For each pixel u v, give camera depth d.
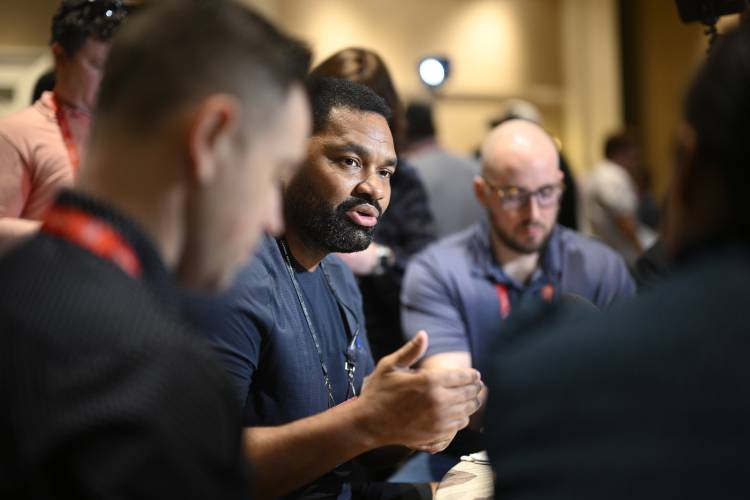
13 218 2.12
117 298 0.79
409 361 1.50
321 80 1.72
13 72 5.67
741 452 0.72
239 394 1.56
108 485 0.70
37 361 0.74
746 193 0.80
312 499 1.67
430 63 3.96
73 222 0.83
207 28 0.87
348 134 1.69
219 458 0.78
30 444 0.71
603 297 2.46
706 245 0.83
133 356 0.76
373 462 1.97
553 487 0.77
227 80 0.86
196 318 1.51
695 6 1.86
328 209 1.70
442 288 2.48
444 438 1.59
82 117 2.20
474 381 1.51
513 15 7.97
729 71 0.80
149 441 0.73
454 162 3.43
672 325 0.78
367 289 2.75
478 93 7.84
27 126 2.14
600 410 0.77
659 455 0.74
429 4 7.64
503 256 2.50
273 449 1.51
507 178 2.40
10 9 5.64
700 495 0.72
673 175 0.86
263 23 0.96
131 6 2.18
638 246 5.74
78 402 0.72
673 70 8.10
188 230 0.88
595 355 0.79
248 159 0.88
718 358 0.75
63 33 2.12
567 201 3.30
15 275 0.80
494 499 0.85
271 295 1.64
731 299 0.77
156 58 0.85
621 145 6.18
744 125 0.79
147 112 0.85
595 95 8.09
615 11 8.17
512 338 0.90
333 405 1.76
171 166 0.85
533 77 8.05
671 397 0.75
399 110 2.83
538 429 0.80
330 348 1.78
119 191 0.86
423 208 2.96
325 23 7.28
